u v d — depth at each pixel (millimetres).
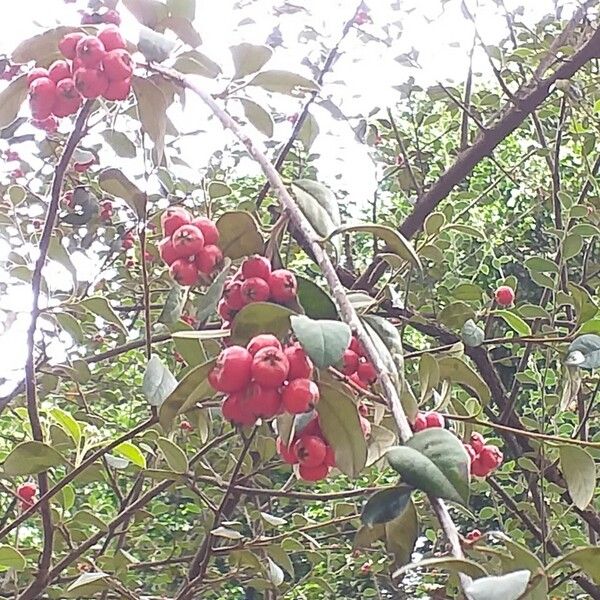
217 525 549
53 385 654
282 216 407
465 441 496
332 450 372
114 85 398
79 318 734
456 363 482
